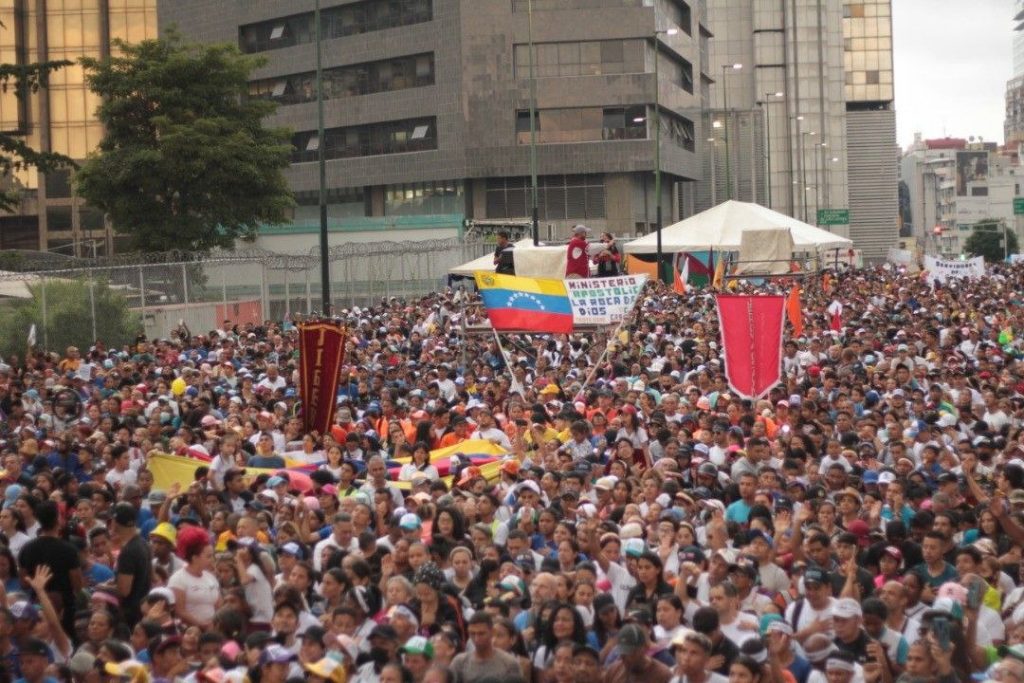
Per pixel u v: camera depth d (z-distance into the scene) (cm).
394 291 11006
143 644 1936
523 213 18062
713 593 1900
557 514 2517
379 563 2322
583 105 17712
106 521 2633
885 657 1841
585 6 17662
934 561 2209
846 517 2533
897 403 3869
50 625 2022
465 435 3747
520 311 4731
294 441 3697
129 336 7219
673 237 10350
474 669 1800
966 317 7194
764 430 3503
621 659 1784
